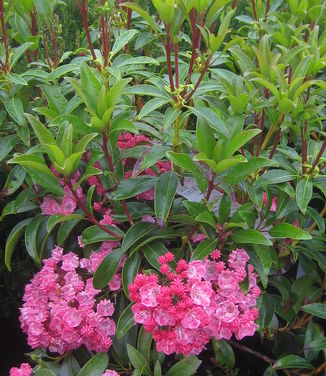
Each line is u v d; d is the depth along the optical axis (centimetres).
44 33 41
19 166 38
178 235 35
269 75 34
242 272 32
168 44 32
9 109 37
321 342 36
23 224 39
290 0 47
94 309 35
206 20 34
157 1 31
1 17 37
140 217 37
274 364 36
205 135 30
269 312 36
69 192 37
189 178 37
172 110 33
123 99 37
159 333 30
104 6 37
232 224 31
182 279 30
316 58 35
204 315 29
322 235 39
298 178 34
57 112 35
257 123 38
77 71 41
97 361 33
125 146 40
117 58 40
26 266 51
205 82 37
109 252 34
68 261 35
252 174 36
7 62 38
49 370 32
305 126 35
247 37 51
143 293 29
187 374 32
